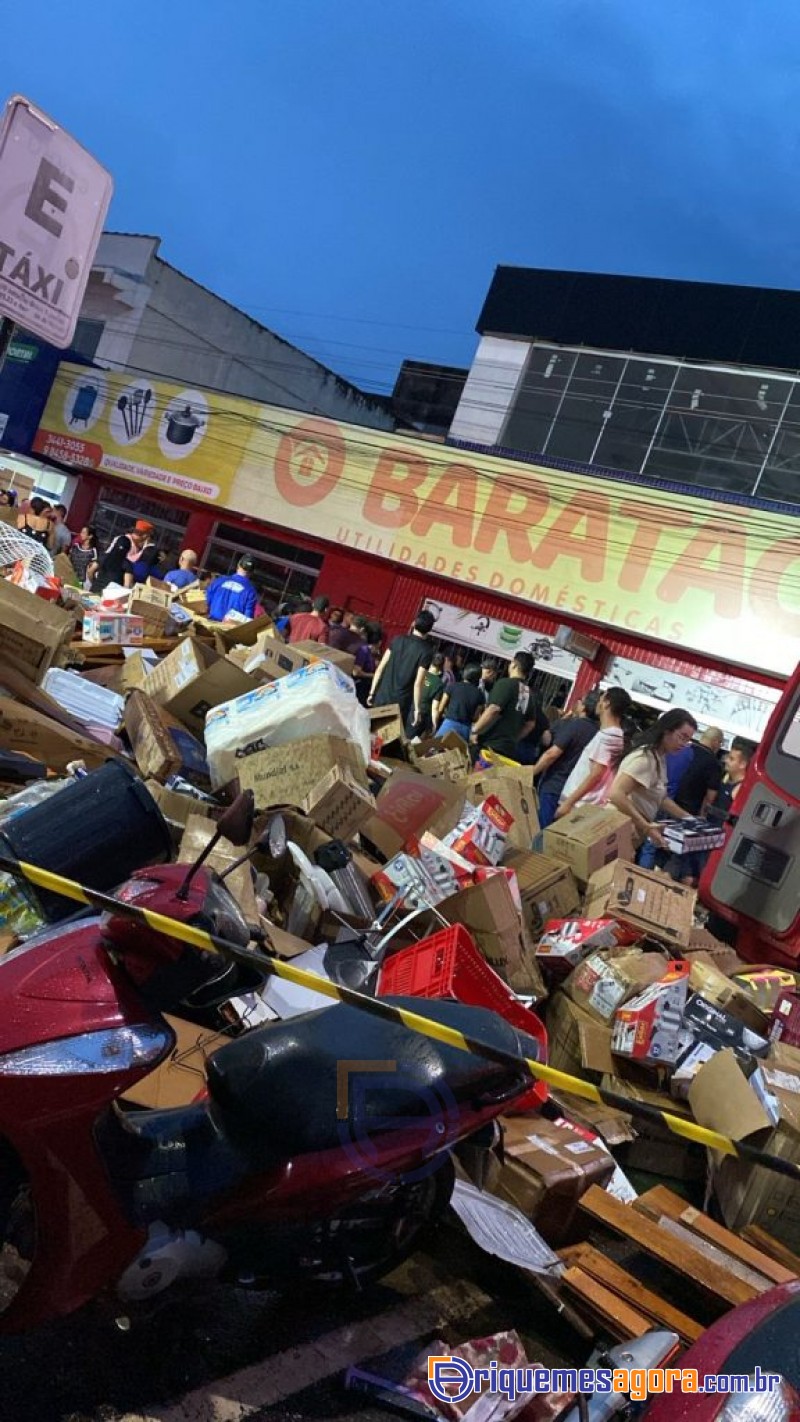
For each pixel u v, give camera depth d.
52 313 5.59
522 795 7.00
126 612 8.66
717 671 17.38
